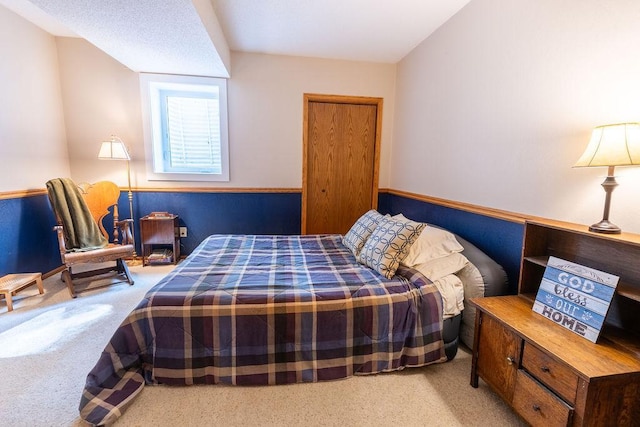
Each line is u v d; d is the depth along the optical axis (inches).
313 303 62.9
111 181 136.2
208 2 90.0
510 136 75.1
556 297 53.3
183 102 142.3
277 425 53.5
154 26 85.1
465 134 92.4
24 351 73.0
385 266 74.3
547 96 64.9
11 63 104.1
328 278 72.7
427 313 67.1
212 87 137.1
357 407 57.8
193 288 65.1
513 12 73.2
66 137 131.5
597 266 53.7
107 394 55.3
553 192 64.2
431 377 66.5
